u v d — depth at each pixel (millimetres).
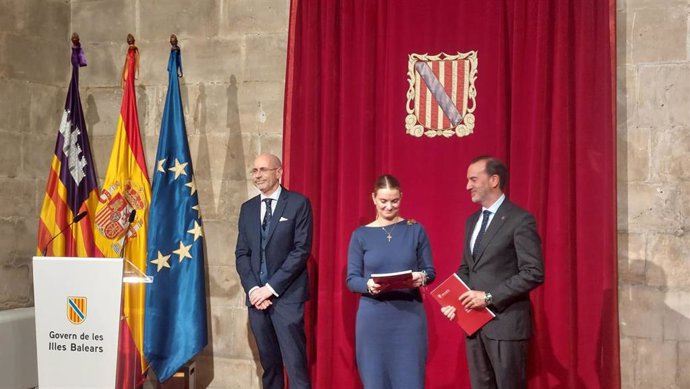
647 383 4289
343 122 4734
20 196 5137
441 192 4555
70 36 5438
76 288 3545
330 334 4723
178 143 4953
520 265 3482
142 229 4949
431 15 4586
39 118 5258
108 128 5391
